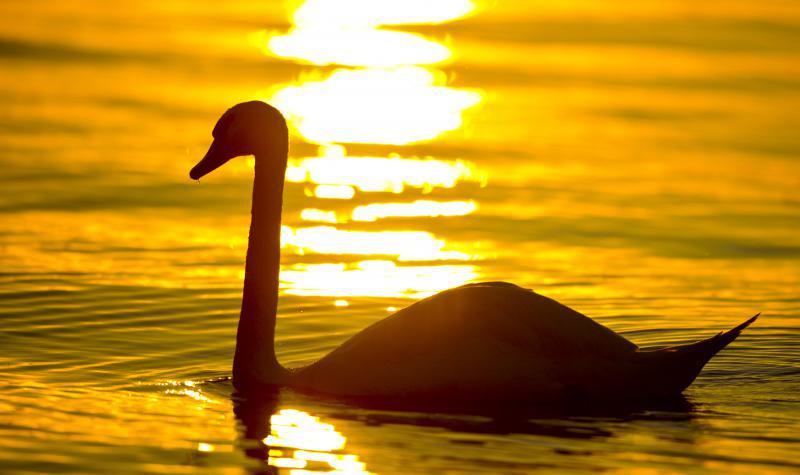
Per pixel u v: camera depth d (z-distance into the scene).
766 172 22.48
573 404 10.38
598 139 25.20
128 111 26.78
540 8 42.59
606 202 20.14
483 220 18.81
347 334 12.82
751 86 30.88
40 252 16.19
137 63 32.12
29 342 12.17
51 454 8.94
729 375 11.41
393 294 14.46
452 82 31.08
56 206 19.06
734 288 15.16
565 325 10.51
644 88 30.52
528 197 20.47
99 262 15.73
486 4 43.34
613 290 14.98
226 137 11.34
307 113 27.27
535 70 32.59
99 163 22.19
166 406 10.24
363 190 20.86
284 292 14.49
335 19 40.06
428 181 21.56
